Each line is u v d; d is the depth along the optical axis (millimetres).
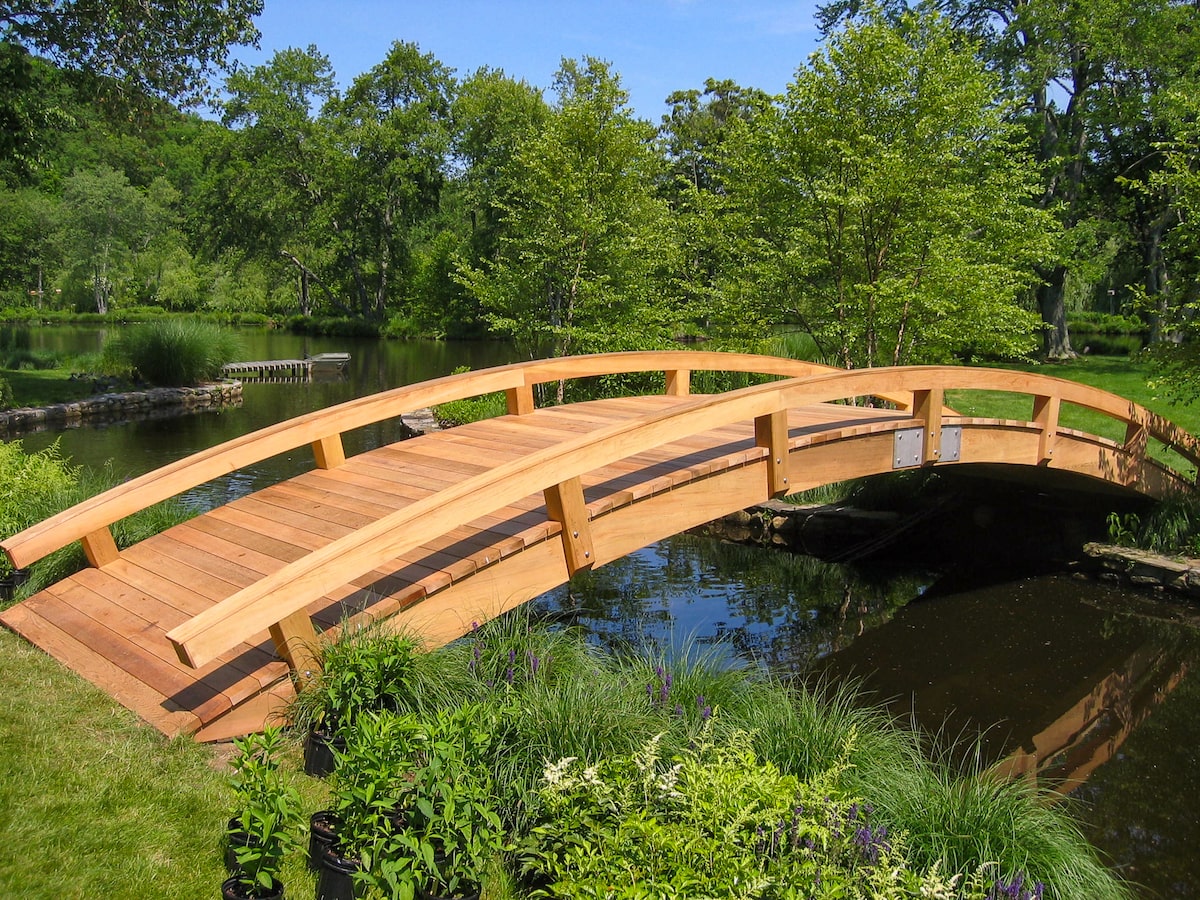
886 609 8141
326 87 46375
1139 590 8516
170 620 4594
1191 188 8688
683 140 43344
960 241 11836
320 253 48688
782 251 12945
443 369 28719
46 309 55438
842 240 12219
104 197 53906
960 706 6145
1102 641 7391
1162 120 18375
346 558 3914
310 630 4137
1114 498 9336
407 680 3916
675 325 16172
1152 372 9289
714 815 2781
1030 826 3633
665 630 7344
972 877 3162
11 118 17422
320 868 2848
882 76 11180
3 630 4883
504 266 16984
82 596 5031
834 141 11117
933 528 9945
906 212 11500
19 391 19750
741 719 4215
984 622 7809
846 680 6535
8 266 42312
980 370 7234
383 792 2711
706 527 10648
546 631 4883
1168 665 6961
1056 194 21594
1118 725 5957
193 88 18250
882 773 3945
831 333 12219
